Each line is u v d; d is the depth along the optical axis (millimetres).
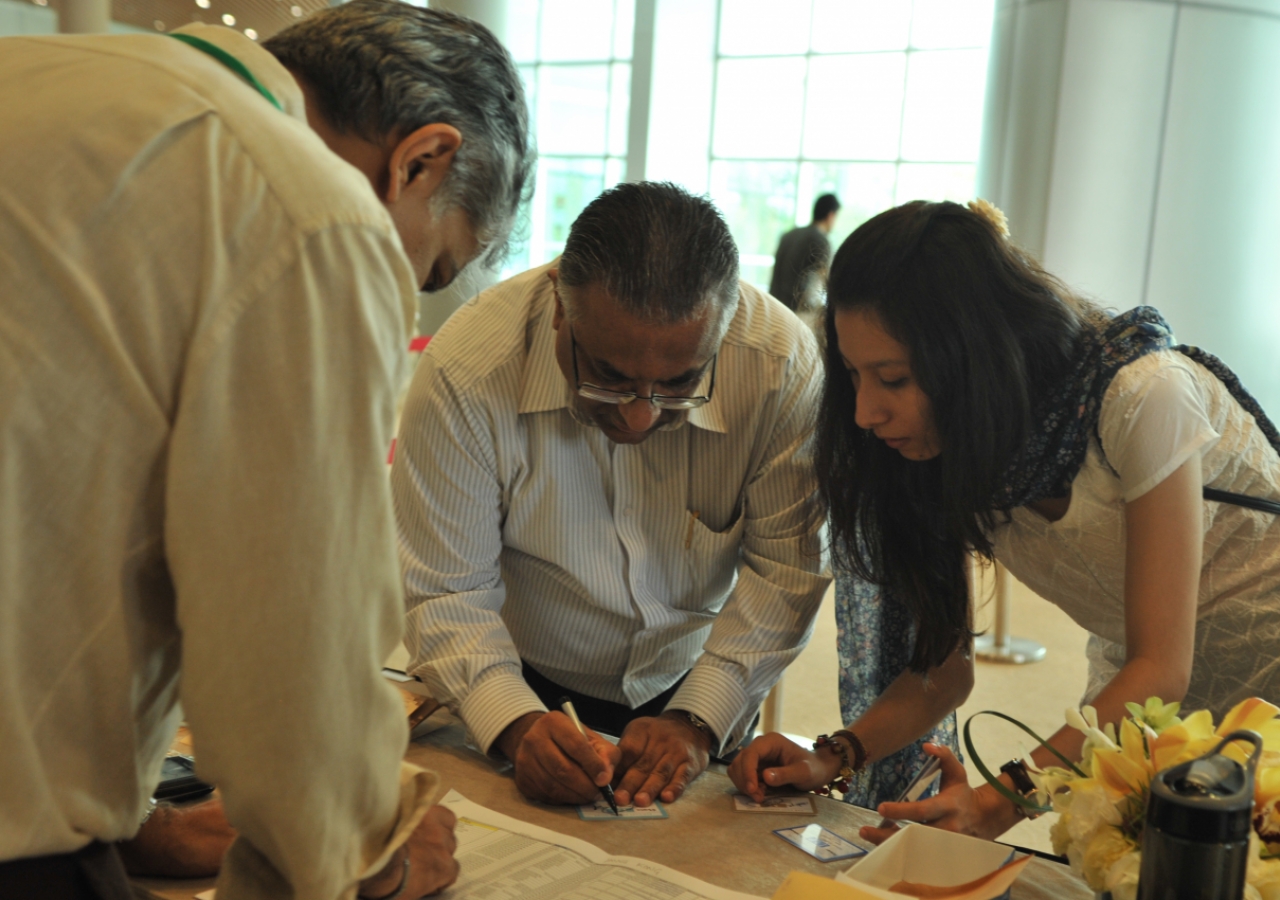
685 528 1597
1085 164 4223
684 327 1233
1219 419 1338
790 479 1547
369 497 687
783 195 9242
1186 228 4281
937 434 1271
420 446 1475
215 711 648
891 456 1418
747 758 1300
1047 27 4242
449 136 844
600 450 1529
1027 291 1256
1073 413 1270
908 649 1651
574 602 1624
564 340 1359
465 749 1407
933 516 1418
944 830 1066
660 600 1634
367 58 818
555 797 1240
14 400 603
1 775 626
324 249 657
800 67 9016
